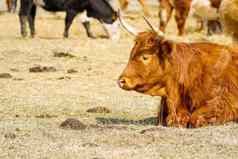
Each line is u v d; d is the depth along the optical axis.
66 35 32.53
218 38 30.34
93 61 24.73
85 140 12.96
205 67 13.98
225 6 20.89
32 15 32.66
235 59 14.16
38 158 11.91
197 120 13.80
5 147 12.51
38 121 14.88
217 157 11.91
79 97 18.11
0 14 42.50
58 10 32.53
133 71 13.64
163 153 12.10
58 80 20.83
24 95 18.23
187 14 34.00
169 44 13.73
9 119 15.17
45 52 26.58
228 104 13.87
